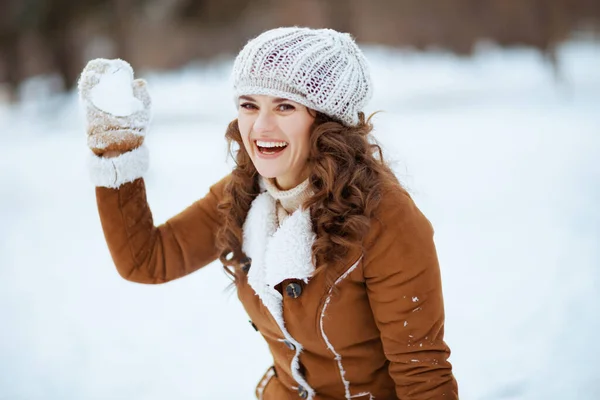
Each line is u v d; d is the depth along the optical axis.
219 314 3.81
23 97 24.16
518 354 2.88
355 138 1.35
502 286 3.74
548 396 2.48
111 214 1.49
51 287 4.46
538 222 5.05
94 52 21.72
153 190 7.54
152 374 3.07
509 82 19.39
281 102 1.32
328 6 17.97
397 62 25.34
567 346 2.90
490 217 5.35
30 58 26.09
